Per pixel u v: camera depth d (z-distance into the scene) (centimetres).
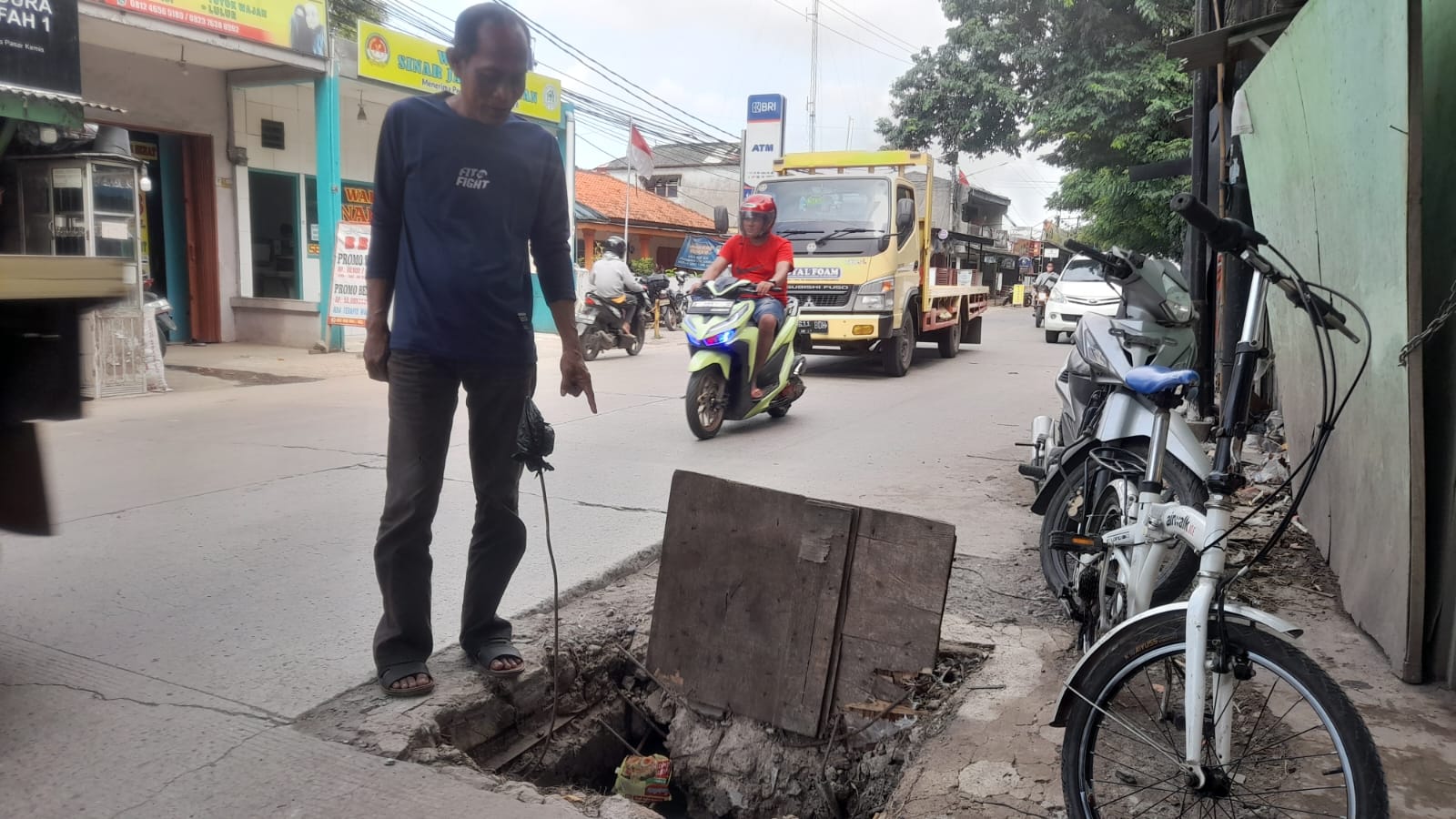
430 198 297
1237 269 651
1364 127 349
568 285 334
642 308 1433
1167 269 444
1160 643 230
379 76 1379
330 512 525
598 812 264
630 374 1186
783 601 330
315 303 1380
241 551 456
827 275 1120
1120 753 258
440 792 260
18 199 1024
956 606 397
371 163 1705
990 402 975
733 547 338
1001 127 2131
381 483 593
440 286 297
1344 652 341
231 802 251
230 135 1452
